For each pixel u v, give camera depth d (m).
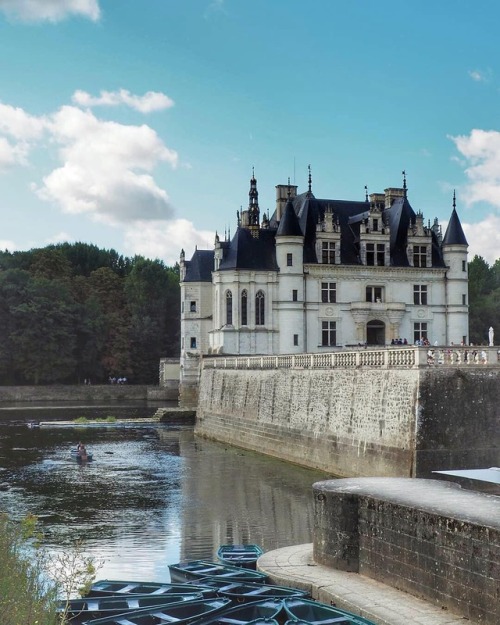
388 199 96.62
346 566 26.39
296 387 56.81
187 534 35.03
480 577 20.84
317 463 51.88
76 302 137.12
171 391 124.88
